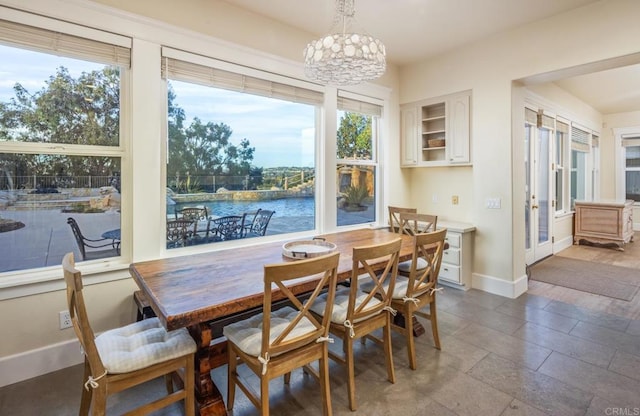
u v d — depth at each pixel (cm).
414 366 225
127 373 150
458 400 193
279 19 320
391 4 291
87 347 140
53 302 223
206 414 174
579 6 296
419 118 437
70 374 221
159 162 261
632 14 271
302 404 194
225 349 195
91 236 243
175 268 211
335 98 378
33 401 194
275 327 176
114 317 246
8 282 208
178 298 160
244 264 220
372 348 256
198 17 275
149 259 258
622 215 577
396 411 185
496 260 367
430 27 336
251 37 307
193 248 290
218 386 215
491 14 310
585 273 441
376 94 424
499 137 358
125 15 240
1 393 201
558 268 465
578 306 332
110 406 192
